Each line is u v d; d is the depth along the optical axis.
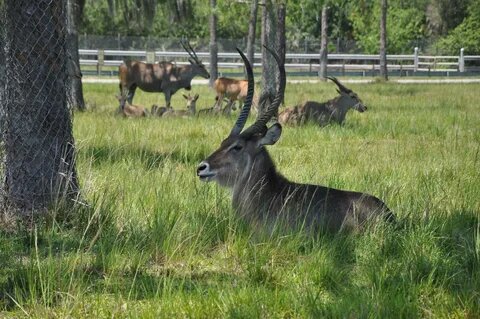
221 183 14.41
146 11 52.72
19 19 14.83
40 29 14.91
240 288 11.45
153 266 12.83
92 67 91.62
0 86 15.15
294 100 51.25
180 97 60.22
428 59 100.19
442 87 69.00
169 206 14.89
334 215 13.92
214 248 13.78
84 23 93.12
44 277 11.54
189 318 10.52
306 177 18.91
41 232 13.83
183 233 13.66
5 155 15.00
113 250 12.68
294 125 34.72
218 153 14.27
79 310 10.73
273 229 13.62
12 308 10.89
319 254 12.63
